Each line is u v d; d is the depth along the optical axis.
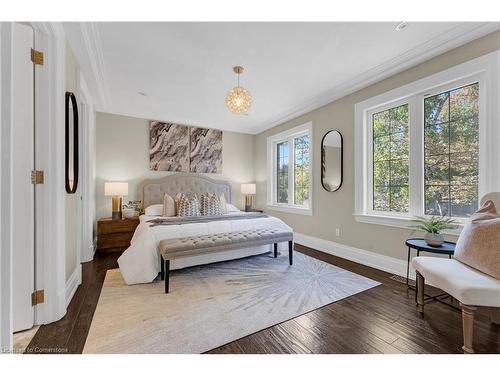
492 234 1.53
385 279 2.54
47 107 1.70
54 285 1.71
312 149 4.00
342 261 3.20
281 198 5.02
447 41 2.16
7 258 0.88
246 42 2.23
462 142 2.25
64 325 1.67
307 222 4.11
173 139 4.76
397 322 1.73
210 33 2.10
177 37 2.15
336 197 3.53
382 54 2.44
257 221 3.29
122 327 1.65
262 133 5.48
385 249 2.84
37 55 1.67
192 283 2.44
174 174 4.74
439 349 1.43
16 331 1.58
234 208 4.87
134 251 2.51
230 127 5.27
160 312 1.85
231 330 1.62
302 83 3.13
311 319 1.76
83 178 3.13
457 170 2.29
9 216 0.89
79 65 2.53
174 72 2.82
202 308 1.92
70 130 2.11
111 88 3.25
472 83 2.16
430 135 2.50
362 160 3.12
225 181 5.34
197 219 3.19
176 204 4.15
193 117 4.60
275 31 2.07
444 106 2.39
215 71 2.80
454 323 1.71
